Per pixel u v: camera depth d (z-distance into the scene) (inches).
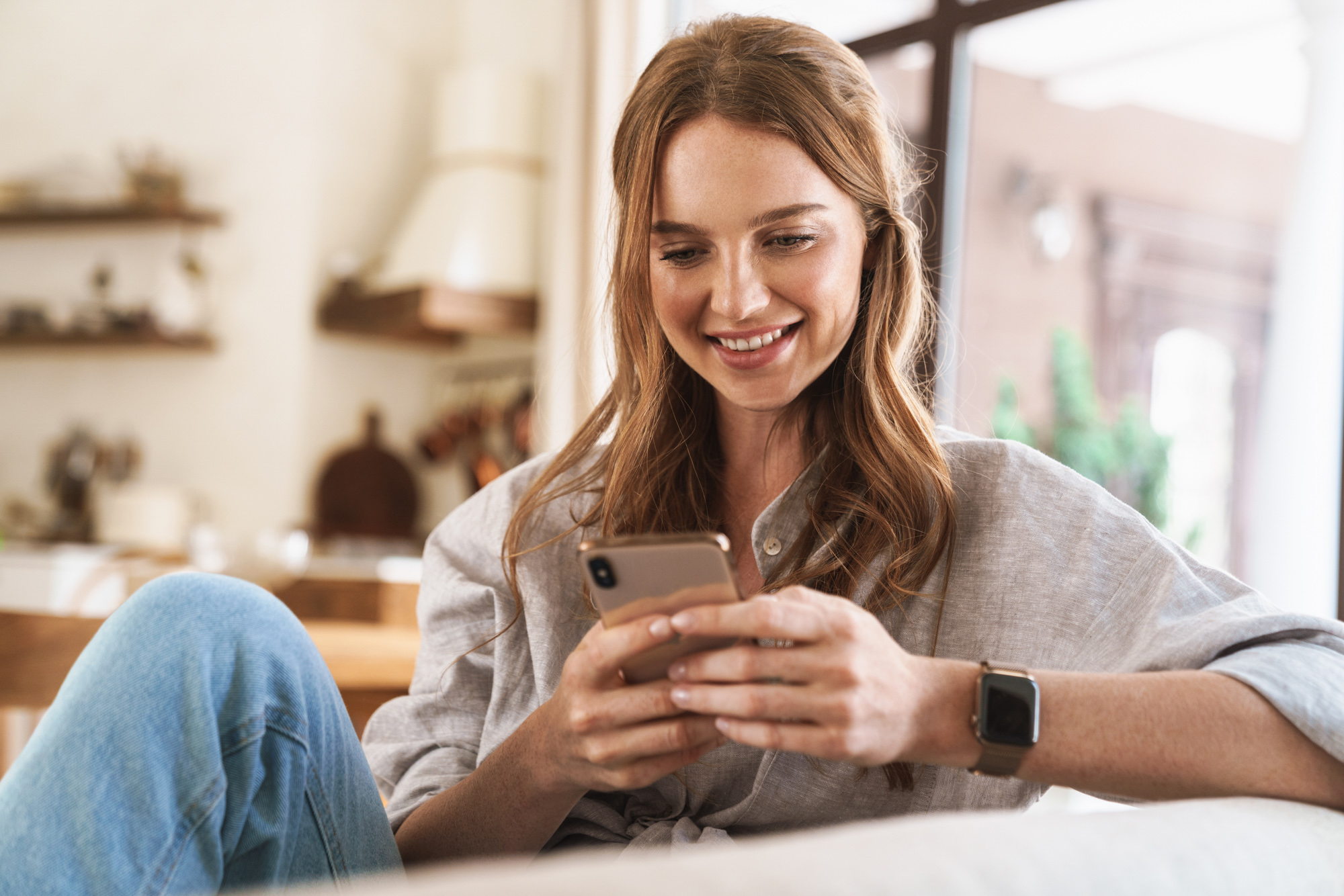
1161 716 26.5
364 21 162.4
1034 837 20.4
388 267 153.8
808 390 39.1
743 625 24.9
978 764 26.6
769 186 33.3
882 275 37.5
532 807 31.9
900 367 38.3
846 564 36.5
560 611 39.7
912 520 36.2
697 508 39.8
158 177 157.0
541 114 155.1
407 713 41.3
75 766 26.1
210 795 26.9
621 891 15.8
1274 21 158.6
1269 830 23.7
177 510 149.7
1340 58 102.0
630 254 36.5
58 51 168.2
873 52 112.3
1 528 159.8
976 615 35.5
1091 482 36.7
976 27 105.7
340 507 155.0
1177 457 167.9
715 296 34.3
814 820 35.6
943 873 18.0
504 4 164.2
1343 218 102.4
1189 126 185.9
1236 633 29.5
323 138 157.4
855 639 25.0
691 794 36.3
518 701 39.6
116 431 161.3
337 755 30.8
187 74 162.4
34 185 164.4
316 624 84.8
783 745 25.0
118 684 26.9
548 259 150.3
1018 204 187.3
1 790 26.5
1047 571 34.9
